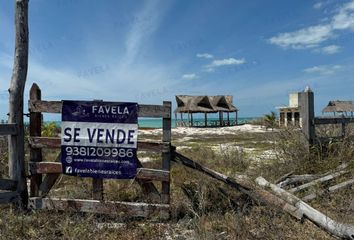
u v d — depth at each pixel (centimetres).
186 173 873
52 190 770
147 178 651
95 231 576
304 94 974
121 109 655
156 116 653
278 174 924
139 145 657
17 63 673
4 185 652
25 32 676
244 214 650
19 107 673
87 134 661
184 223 615
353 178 805
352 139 980
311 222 600
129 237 561
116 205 643
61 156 665
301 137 976
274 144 1021
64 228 561
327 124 1041
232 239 547
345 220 606
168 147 650
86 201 650
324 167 907
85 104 661
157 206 639
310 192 762
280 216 634
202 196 659
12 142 667
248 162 1123
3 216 614
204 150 1430
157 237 564
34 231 570
